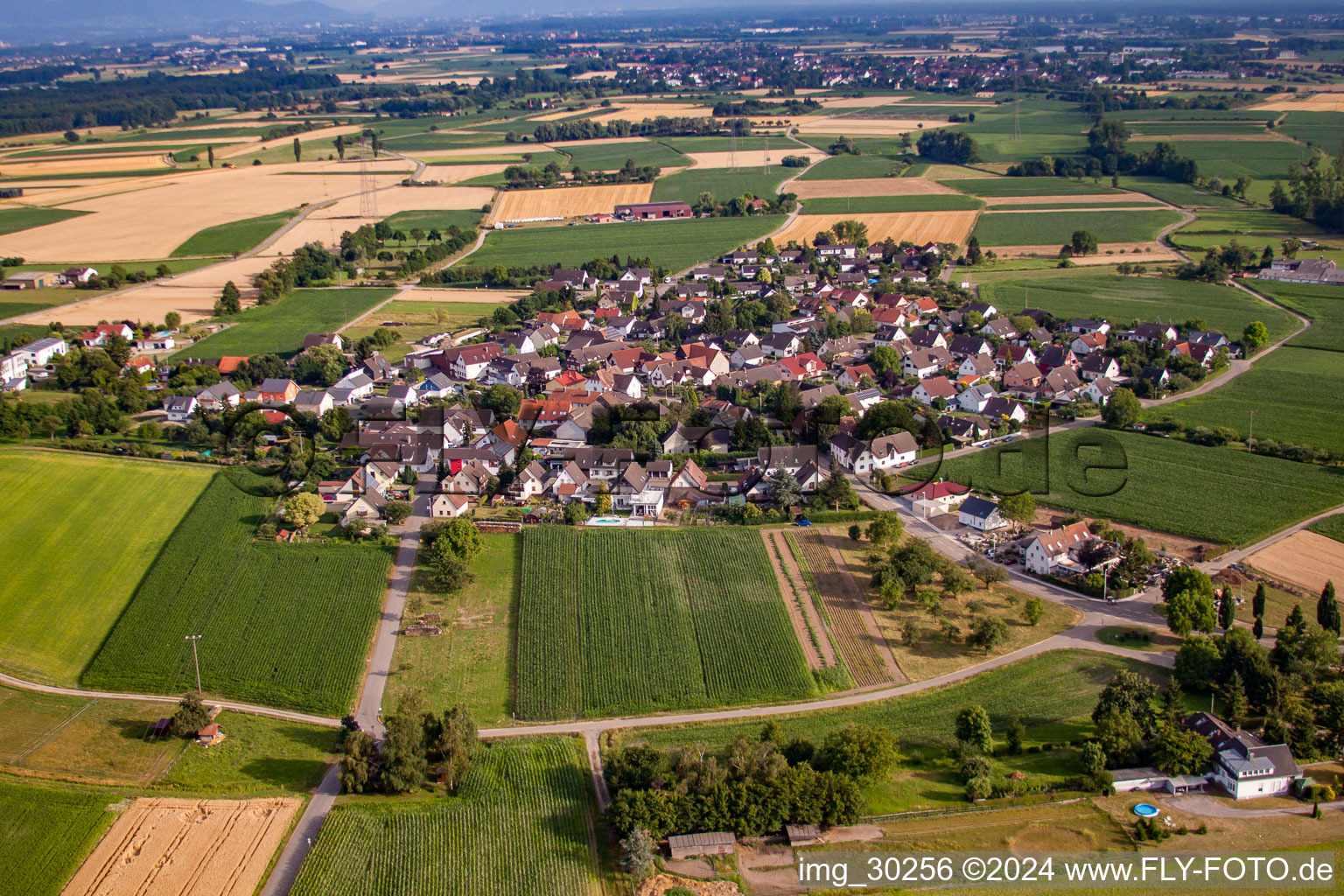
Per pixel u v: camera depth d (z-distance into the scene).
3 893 85.50
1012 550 141.50
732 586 132.00
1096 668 114.69
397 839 91.31
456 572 131.12
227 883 86.81
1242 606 124.00
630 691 113.50
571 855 89.88
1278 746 96.31
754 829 91.31
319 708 111.31
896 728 105.75
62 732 106.94
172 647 121.25
